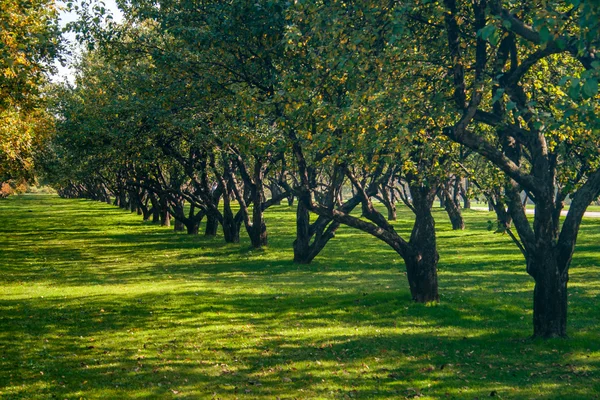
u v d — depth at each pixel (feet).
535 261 49.80
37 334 56.39
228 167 127.34
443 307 65.98
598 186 47.50
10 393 39.22
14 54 62.54
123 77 102.68
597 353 46.78
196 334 56.90
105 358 48.16
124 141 101.04
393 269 103.91
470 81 54.08
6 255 126.52
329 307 69.31
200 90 77.36
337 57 51.01
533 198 52.24
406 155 46.11
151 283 89.97
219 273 100.63
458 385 40.50
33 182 128.47
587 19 28.86
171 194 169.37
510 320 60.70
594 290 77.61
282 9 59.62
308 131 54.34
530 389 39.17
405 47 52.95
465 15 55.72
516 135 49.67
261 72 71.67
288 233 167.84
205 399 38.27
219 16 68.23
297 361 47.39
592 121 35.88
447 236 159.84
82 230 189.98
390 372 44.06
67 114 109.19
